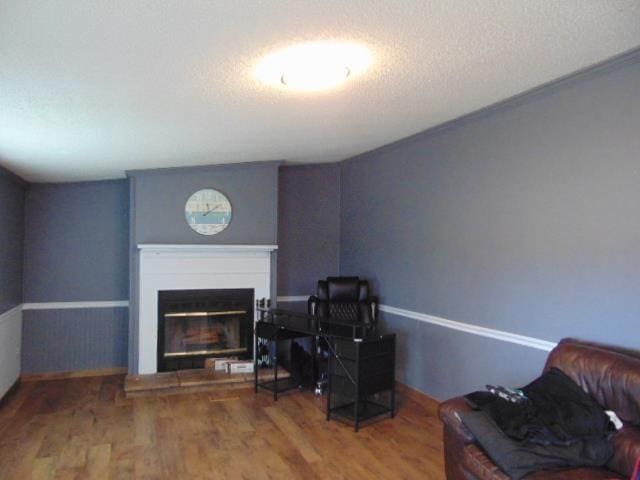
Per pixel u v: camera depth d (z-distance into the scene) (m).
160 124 3.21
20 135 3.16
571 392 2.35
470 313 3.79
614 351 2.50
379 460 3.18
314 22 1.88
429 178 4.28
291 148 4.63
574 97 2.93
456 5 1.81
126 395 4.45
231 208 5.15
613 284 2.71
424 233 4.35
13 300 4.67
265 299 5.20
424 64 2.45
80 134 3.24
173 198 4.98
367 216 5.34
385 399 4.45
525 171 3.28
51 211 5.21
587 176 2.85
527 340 3.26
